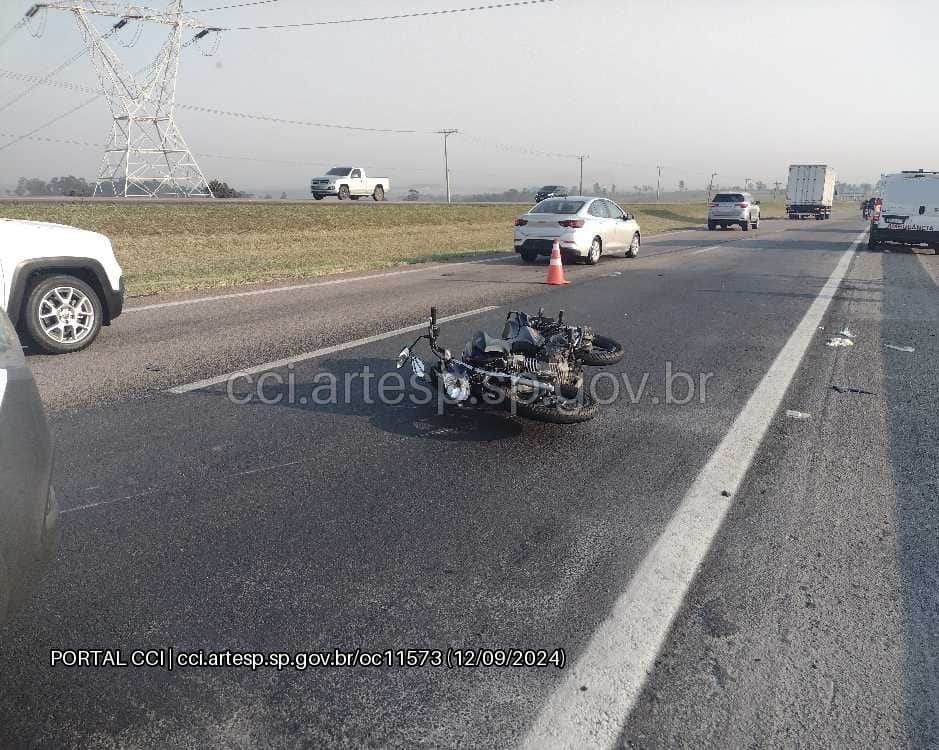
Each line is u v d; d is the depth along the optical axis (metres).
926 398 6.07
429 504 3.96
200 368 6.73
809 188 53.84
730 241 26.08
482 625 2.89
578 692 2.52
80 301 7.36
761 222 48.41
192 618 2.89
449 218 36.44
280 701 2.46
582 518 3.82
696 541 3.59
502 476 4.37
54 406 5.47
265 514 3.79
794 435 5.13
